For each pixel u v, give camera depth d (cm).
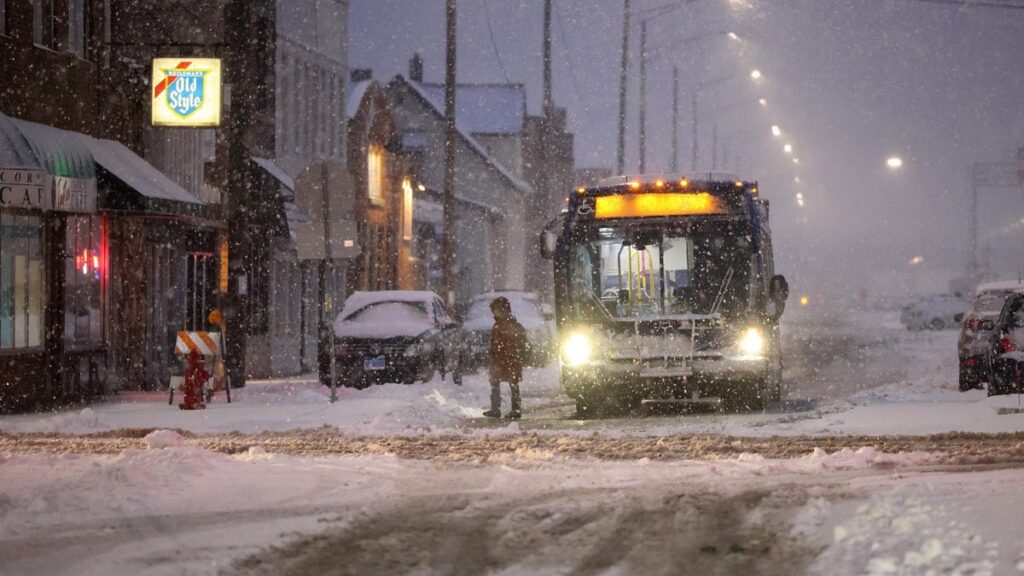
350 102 15538
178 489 3531
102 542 2827
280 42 12925
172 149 9731
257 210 11769
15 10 7569
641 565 2577
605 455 4566
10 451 4788
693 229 7069
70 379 8125
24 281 7588
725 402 7519
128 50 10181
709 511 3108
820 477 3775
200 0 10288
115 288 8894
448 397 8144
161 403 7894
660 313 7069
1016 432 5275
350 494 3503
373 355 9412
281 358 12581
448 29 11969
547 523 3020
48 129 7681
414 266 19025
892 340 18275
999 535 2597
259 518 3130
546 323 12469
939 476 3703
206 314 10475
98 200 7900
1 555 2694
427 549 2750
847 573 2369
